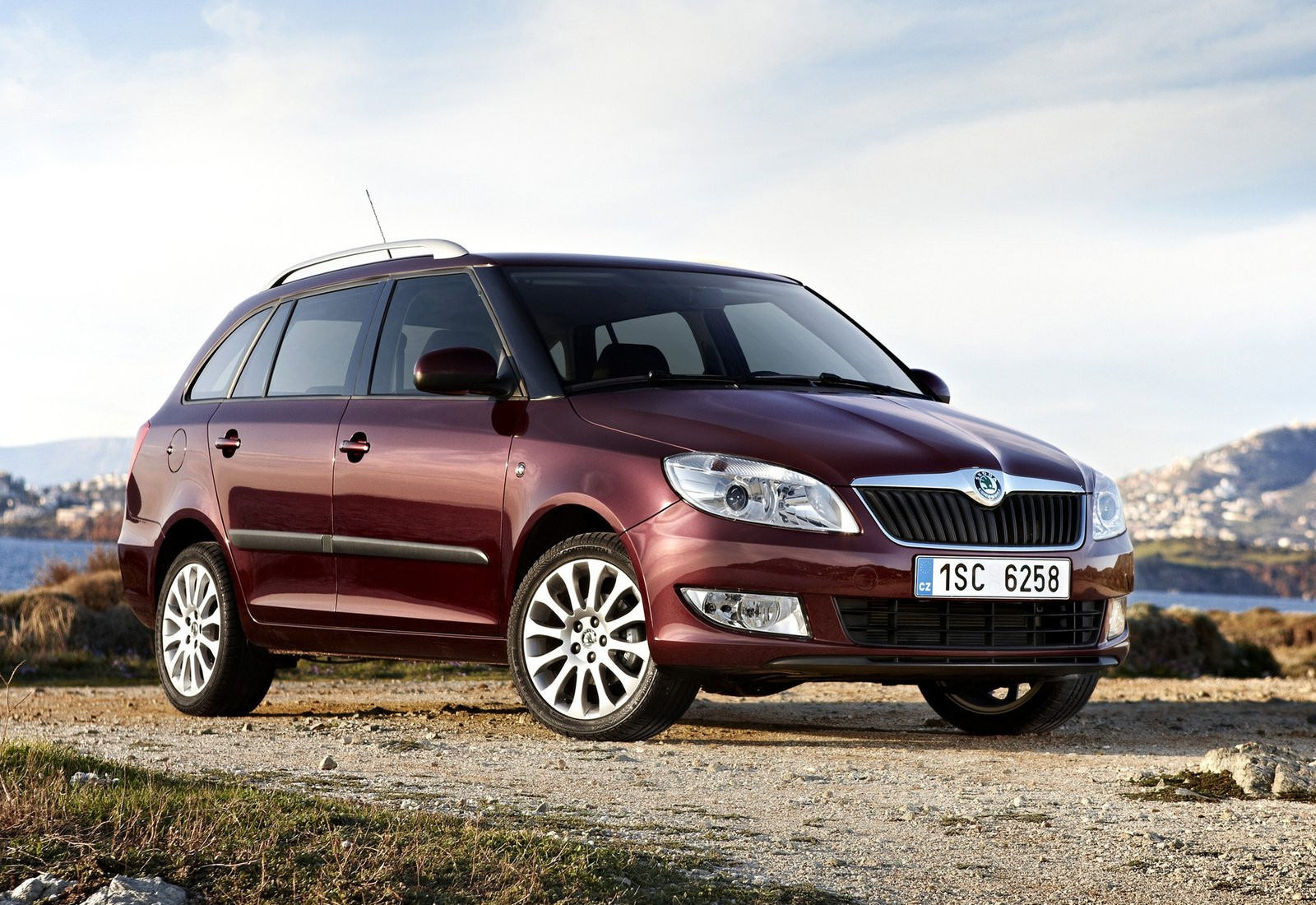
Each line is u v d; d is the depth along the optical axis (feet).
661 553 16.48
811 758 16.94
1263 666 63.31
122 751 15.90
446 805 12.08
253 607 21.34
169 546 23.39
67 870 8.48
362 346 20.79
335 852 9.00
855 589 16.17
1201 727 22.74
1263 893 10.16
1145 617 63.67
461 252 20.48
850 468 16.56
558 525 18.11
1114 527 18.60
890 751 17.87
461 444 18.62
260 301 23.54
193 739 17.76
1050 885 10.32
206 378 23.76
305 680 40.06
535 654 17.90
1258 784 14.76
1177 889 10.27
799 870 10.41
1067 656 17.62
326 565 20.25
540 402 18.21
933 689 21.56
